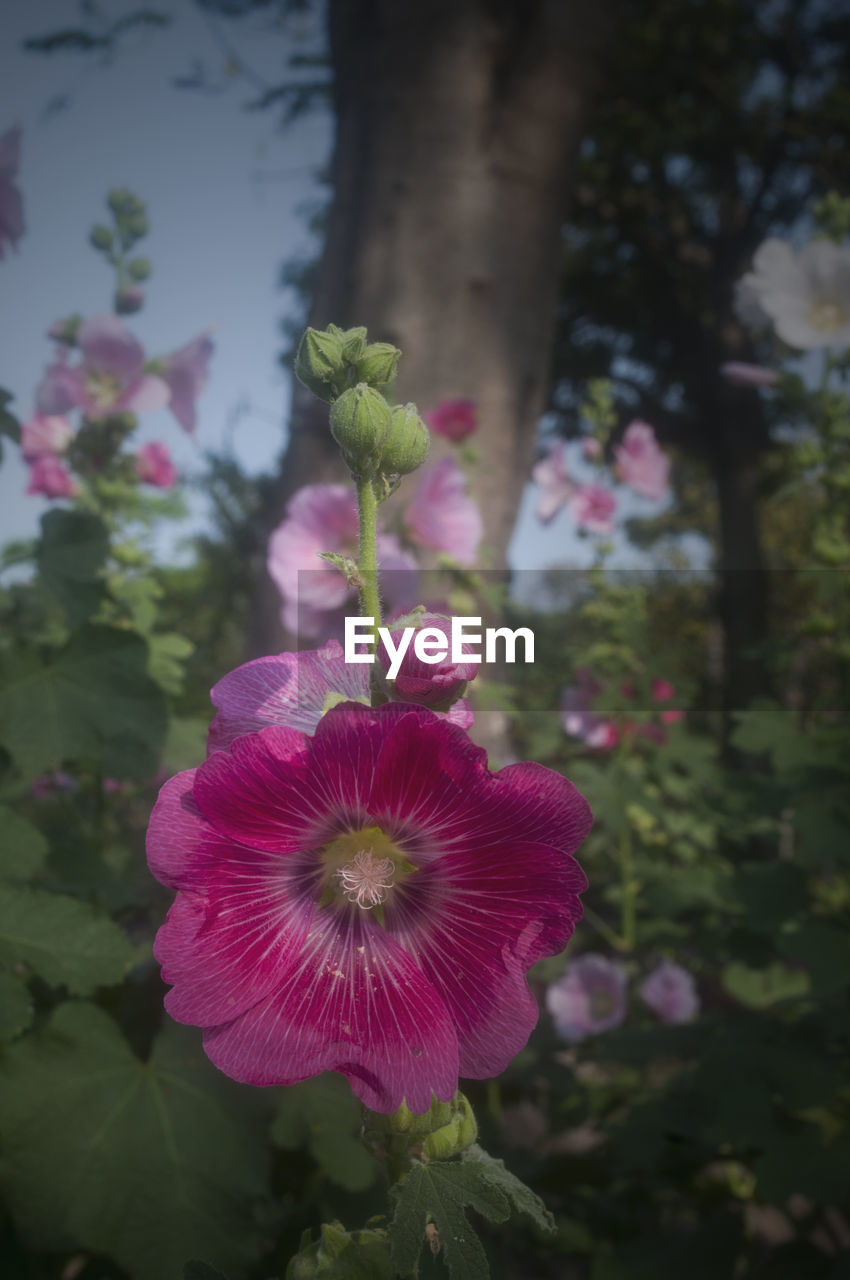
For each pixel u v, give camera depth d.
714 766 0.99
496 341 1.14
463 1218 0.26
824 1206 0.63
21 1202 0.40
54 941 0.42
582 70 1.23
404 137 1.15
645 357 5.02
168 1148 0.43
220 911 0.27
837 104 4.37
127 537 0.73
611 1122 0.69
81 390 0.70
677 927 0.91
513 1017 0.27
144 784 0.69
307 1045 0.26
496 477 1.11
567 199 1.24
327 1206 0.51
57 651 0.53
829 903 0.76
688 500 5.46
